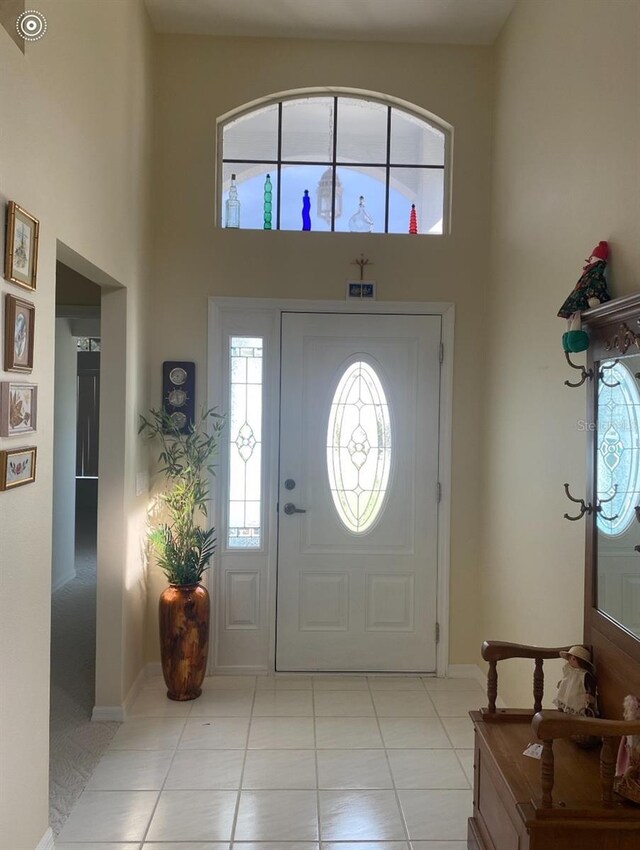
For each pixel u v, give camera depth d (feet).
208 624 11.34
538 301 9.55
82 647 13.47
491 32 11.84
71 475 18.99
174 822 7.83
